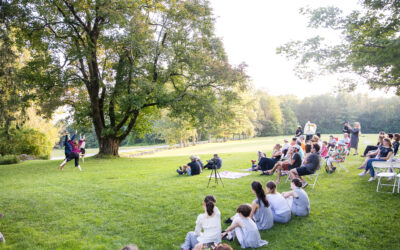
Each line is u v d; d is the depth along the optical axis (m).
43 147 27.70
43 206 8.03
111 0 17.86
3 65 11.52
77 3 17.97
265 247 4.98
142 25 18.98
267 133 85.56
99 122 22.27
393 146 10.87
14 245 5.46
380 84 7.04
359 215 6.25
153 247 5.25
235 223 5.14
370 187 8.38
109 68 22.84
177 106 21.61
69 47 18.84
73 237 5.82
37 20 17.28
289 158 10.31
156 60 21.05
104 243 5.50
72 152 15.27
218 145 47.88
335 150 10.95
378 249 4.73
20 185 11.41
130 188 10.01
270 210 5.89
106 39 18.75
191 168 12.34
